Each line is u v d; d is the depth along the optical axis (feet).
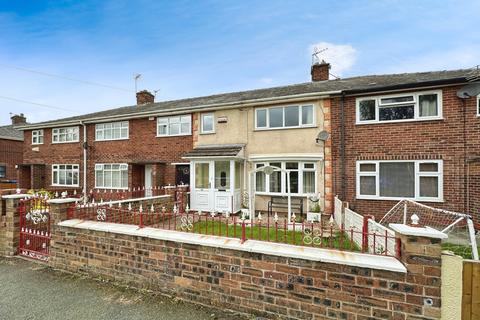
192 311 12.03
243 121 39.81
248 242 12.39
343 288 10.21
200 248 12.82
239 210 37.96
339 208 26.78
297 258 10.92
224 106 40.22
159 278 13.80
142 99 64.95
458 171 27.99
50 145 58.49
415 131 29.96
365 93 32.19
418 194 29.60
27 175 61.26
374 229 15.71
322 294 10.51
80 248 16.39
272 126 38.17
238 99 41.47
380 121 31.63
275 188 37.24
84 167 53.21
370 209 31.86
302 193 35.37
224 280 12.26
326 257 10.49
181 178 44.78
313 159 34.68
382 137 31.50
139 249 14.42
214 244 12.42
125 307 12.39
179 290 13.25
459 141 28.04
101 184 51.96
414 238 9.43
